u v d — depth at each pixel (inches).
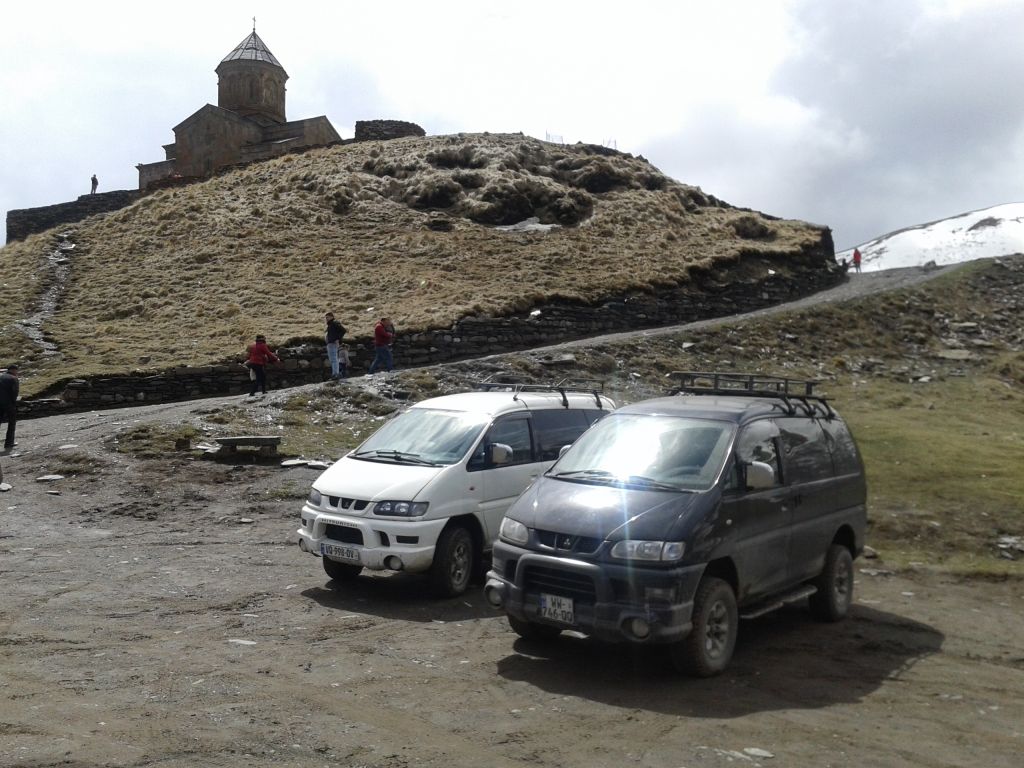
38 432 747.4
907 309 1407.5
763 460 295.4
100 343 1188.5
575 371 981.2
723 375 357.4
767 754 202.2
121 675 242.8
